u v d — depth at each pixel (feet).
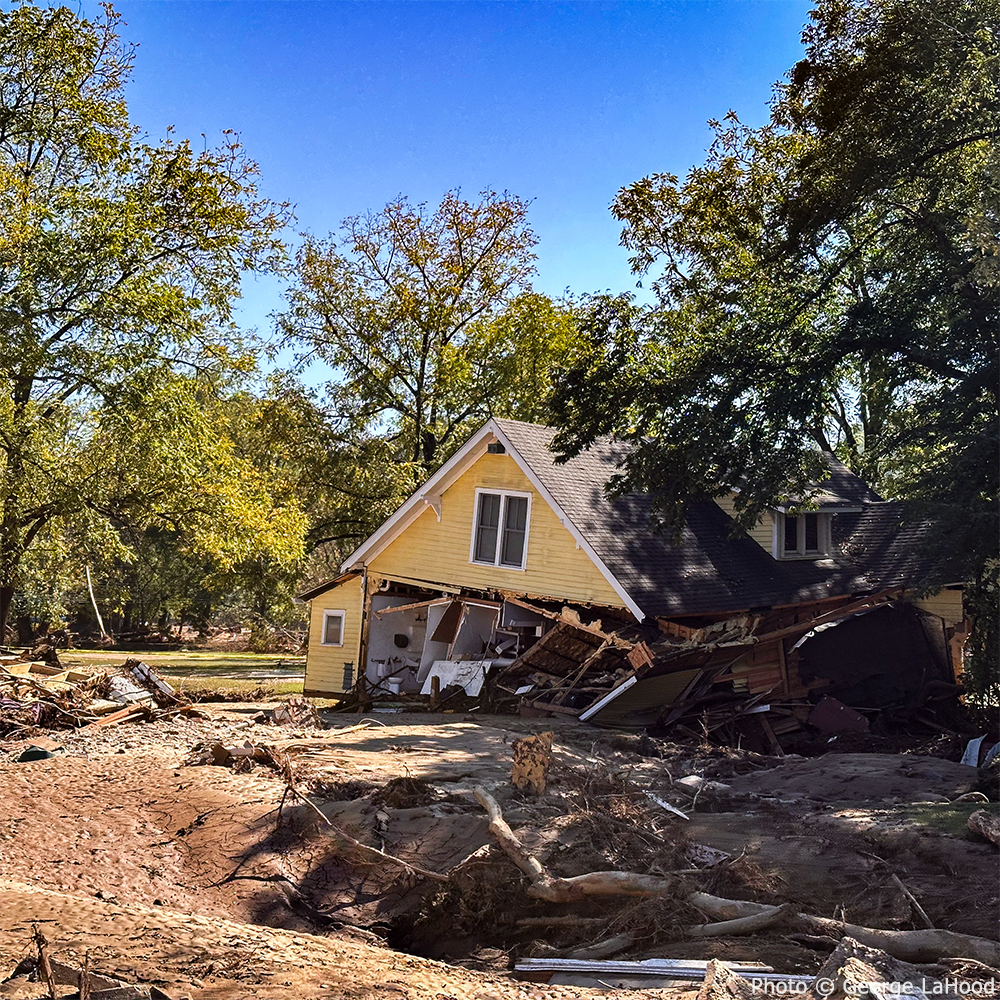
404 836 33.27
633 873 27.84
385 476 119.34
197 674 125.18
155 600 181.47
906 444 73.72
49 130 96.63
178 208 100.68
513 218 125.49
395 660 89.10
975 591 68.33
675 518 65.46
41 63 94.58
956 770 43.16
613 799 34.83
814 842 30.68
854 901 26.43
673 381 65.41
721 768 46.14
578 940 26.73
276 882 30.73
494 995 20.56
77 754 44.52
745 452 64.54
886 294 70.13
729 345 66.03
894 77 58.95
